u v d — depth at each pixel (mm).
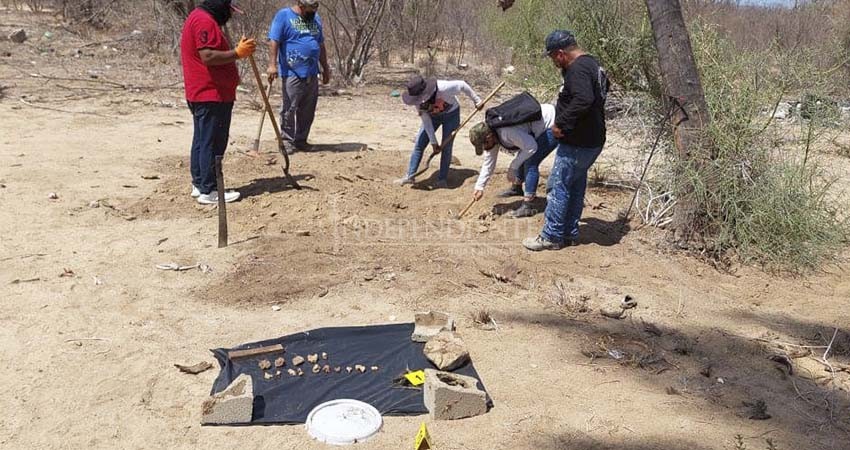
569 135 5758
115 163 8312
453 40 19422
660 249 6285
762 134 6461
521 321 4973
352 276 5504
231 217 6664
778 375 4457
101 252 5797
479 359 4465
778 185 6266
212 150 6855
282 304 5066
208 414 3746
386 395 4051
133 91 12547
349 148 9547
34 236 6055
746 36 9266
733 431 3836
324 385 4125
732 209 6199
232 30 14906
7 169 7781
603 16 7988
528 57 11680
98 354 4352
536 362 4461
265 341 4512
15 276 5301
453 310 5078
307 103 8977
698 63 6867
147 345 4473
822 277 6062
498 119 6207
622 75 7961
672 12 6164
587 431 3791
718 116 6430
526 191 6797
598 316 5109
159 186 7531
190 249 5910
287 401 3969
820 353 4770
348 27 15867
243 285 5305
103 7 17750
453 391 3836
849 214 7367
